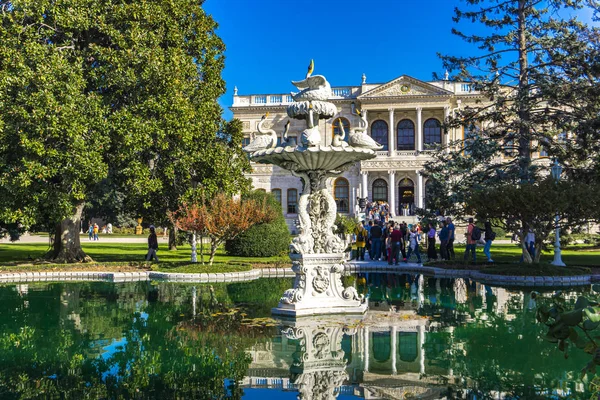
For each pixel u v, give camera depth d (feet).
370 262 61.46
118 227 175.32
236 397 15.34
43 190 51.67
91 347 21.42
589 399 14.92
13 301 34.14
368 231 72.02
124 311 30.07
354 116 160.45
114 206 145.69
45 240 136.87
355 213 140.46
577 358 19.60
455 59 73.15
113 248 95.35
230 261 62.95
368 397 15.29
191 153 60.54
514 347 21.24
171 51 58.39
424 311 29.60
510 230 51.93
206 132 61.77
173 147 59.62
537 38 68.08
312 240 29.68
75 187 52.31
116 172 61.62
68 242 63.00
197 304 32.78
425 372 17.79
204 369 18.34
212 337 23.24
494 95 72.23
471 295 36.32
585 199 45.50
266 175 164.96
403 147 160.35
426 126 159.53
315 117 29.55
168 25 59.98
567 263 58.54
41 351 20.72
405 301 33.53
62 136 50.85
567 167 66.80
